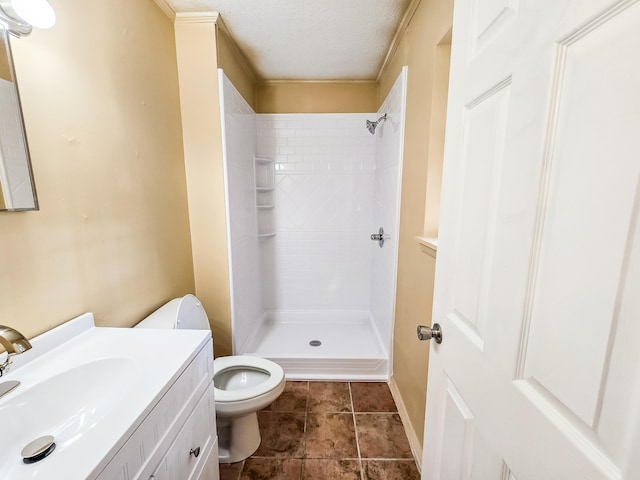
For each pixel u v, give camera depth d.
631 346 0.30
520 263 0.45
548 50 0.39
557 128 0.39
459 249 0.68
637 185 0.29
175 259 1.54
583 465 0.35
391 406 1.73
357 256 2.67
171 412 0.75
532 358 0.44
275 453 1.41
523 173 0.45
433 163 1.29
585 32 0.34
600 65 0.32
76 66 0.93
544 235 0.41
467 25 0.64
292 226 2.63
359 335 2.48
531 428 0.43
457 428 0.67
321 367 2.00
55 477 0.48
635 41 0.29
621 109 0.30
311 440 1.48
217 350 1.83
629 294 0.30
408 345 1.54
